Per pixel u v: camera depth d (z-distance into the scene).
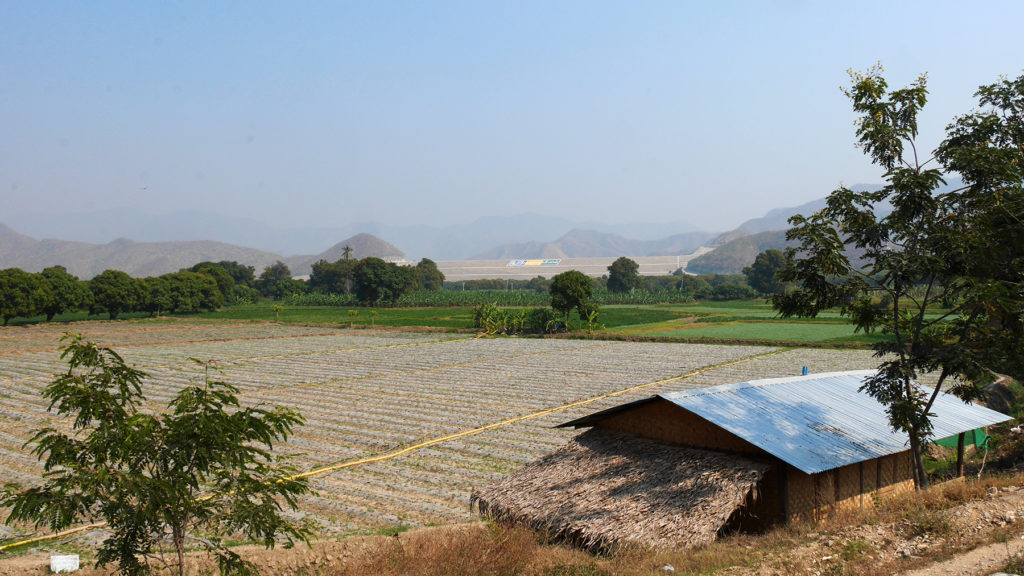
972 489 15.67
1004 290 14.02
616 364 55.03
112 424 8.99
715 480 14.55
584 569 12.20
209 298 131.88
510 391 41.34
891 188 16.34
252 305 171.62
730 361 55.81
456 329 90.75
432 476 22.72
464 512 18.70
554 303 85.31
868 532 13.16
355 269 147.50
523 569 12.47
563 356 61.81
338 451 26.23
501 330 90.00
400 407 35.88
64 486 8.51
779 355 59.62
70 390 8.72
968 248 15.31
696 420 16.69
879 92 17.09
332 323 102.81
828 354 59.91
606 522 13.92
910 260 15.48
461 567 12.29
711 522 13.57
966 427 18.66
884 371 16.91
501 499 16.45
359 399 38.47
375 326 97.75
